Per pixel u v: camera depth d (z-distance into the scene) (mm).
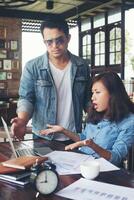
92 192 1283
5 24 8945
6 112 8211
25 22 9195
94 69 8883
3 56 9008
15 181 1373
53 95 2391
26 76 2404
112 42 8211
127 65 8469
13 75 9164
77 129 2461
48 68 2383
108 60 8375
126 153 1841
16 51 9156
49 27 2240
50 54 2363
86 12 8531
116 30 8039
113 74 1976
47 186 1251
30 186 1337
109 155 1743
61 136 2318
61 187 1338
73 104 2438
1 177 1416
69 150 1955
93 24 8883
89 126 2129
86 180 1428
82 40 9406
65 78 2416
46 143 2221
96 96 1988
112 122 1956
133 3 7660
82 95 2490
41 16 8953
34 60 2436
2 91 9023
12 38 9078
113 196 1242
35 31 9484
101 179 1444
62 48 2299
